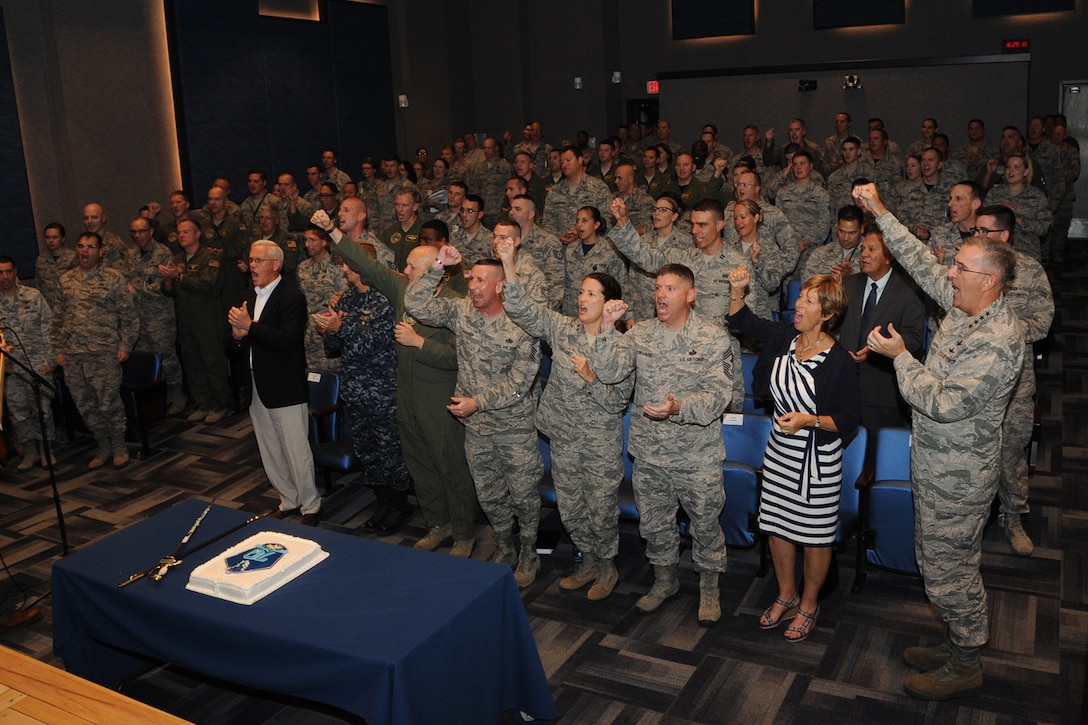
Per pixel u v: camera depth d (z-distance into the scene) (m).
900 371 3.19
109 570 3.12
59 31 9.13
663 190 9.70
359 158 13.28
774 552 3.80
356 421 4.86
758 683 3.50
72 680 2.88
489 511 4.33
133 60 9.90
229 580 2.90
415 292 4.16
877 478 4.04
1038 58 12.82
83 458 6.41
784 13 14.08
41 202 9.22
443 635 2.66
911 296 4.42
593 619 4.01
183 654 2.89
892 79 12.82
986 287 2.99
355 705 2.56
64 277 6.18
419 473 4.68
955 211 4.67
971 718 3.25
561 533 4.80
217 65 10.95
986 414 3.09
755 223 5.31
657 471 3.75
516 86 15.05
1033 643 3.68
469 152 12.81
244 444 6.54
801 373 3.52
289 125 12.06
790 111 13.47
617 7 15.02
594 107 14.82
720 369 3.61
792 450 3.58
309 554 3.08
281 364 4.82
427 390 4.38
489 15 14.97
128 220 9.95
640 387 3.74
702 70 14.07
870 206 3.50
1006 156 8.95
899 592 4.11
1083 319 8.34
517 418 4.08
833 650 3.69
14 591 4.54
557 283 6.10
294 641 2.61
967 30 13.12
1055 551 4.40
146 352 6.43
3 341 4.53
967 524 3.19
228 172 11.20
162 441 6.66
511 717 3.35
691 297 3.64
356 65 13.09
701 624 3.91
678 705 3.39
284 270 7.43
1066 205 10.54
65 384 6.50
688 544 4.66
